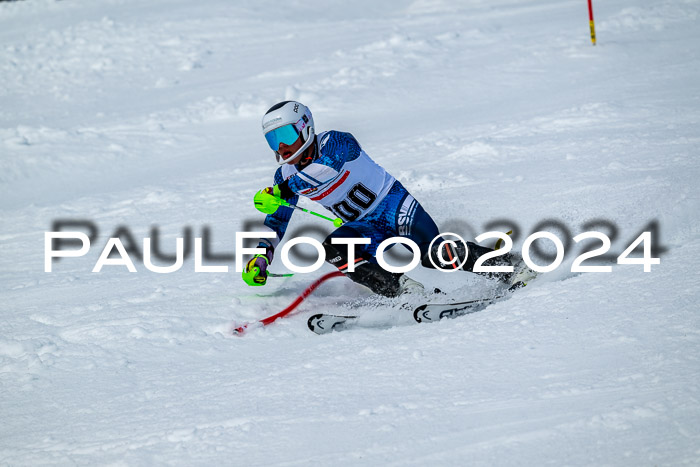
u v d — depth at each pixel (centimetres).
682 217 1969
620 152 2622
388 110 4022
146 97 4947
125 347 1667
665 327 1327
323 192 1769
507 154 2869
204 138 3984
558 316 1463
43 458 1227
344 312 1778
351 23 6694
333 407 1253
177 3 7900
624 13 5412
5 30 7275
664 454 979
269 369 1468
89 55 6103
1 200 3338
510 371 1281
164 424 1289
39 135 4056
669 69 3941
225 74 5331
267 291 1942
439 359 1377
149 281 2112
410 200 1833
